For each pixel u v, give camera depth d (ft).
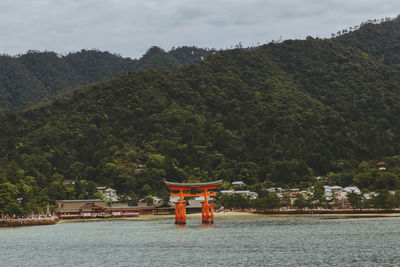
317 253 350.02
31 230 567.59
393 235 431.84
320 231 484.74
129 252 375.45
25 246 417.28
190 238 456.45
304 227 534.37
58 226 635.25
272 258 334.85
